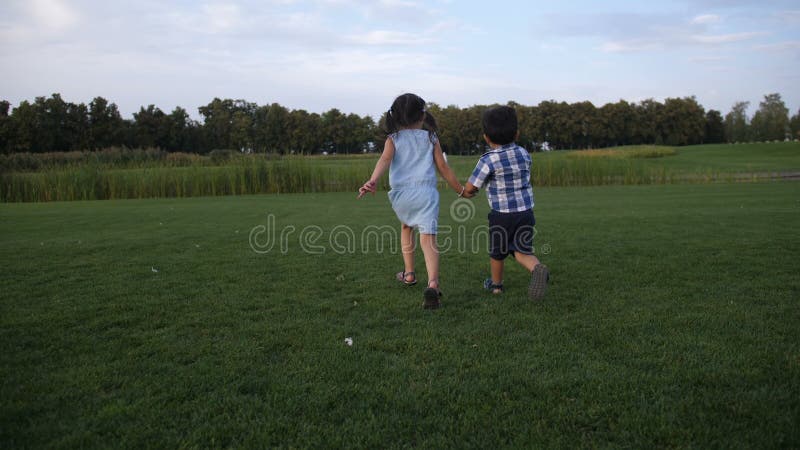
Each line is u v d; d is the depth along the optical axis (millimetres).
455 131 73188
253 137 68000
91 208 11742
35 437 1740
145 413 1905
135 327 2908
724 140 80750
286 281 4027
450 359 2385
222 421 1850
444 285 3859
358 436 1742
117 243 5980
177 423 1839
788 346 2447
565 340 2598
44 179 17016
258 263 4762
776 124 78625
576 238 5980
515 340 2617
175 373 2260
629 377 2145
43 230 7324
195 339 2701
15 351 2533
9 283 3973
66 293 3662
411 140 3439
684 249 5148
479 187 3402
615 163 21516
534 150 74250
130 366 2334
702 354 2369
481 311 3143
